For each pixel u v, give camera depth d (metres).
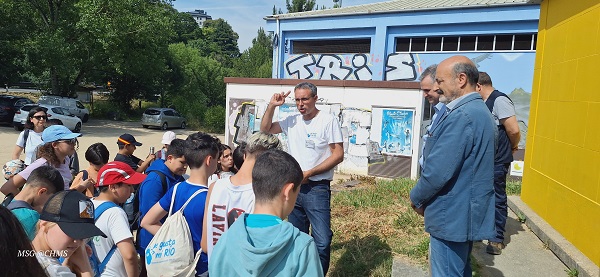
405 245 4.75
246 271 1.77
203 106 34.47
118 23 24.91
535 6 15.16
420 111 12.18
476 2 17.31
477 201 2.60
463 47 17.16
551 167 4.73
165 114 28.58
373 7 20.70
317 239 3.82
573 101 4.24
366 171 12.88
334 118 3.89
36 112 5.33
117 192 2.95
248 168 2.73
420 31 17.75
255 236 1.82
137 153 16.86
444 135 2.61
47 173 2.91
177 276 2.65
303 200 3.88
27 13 24.28
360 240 5.01
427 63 17.58
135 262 2.83
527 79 15.68
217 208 2.64
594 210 3.70
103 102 35.59
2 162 12.16
